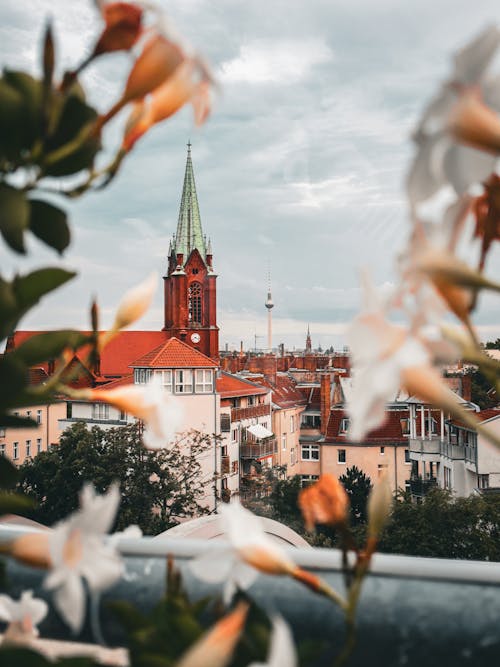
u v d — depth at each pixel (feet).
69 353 2.24
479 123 1.43
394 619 3.24
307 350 456.45
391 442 189.47
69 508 140.87
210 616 3.49
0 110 1.96
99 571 1.86
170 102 1.98
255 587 3.48
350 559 3.37
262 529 2.14
